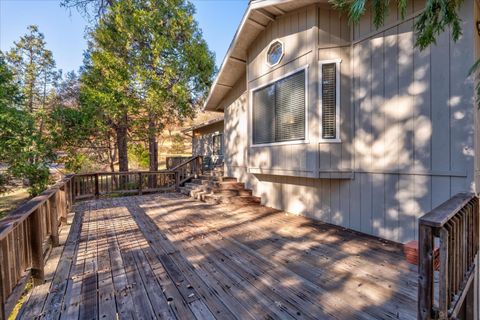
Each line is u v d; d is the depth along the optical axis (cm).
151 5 1086
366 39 399
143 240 395
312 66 431
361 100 409
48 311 213
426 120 328
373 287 243
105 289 248
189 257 324
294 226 457
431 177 324
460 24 295
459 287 204
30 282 264
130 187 926
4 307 183
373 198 394
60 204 482
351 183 429
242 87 727
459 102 299
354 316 199
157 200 760
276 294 233
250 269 286
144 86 1078
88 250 356
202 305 218
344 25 428
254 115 598
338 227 446
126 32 1046
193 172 1009
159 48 1066
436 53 317
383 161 378
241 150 744
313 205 503
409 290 236
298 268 287
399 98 356
